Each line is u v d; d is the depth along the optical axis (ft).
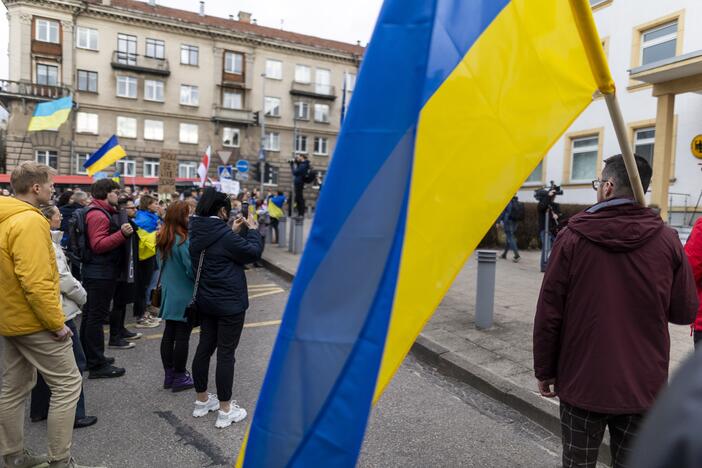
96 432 12.15
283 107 148.46
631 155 5.99
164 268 14.61
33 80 117.80
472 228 4.70
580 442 6.84
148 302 24.57
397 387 15.12
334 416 4.27
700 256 9.96
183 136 136.56
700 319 10.19
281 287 31.19
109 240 15.31
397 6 4.39
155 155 132.77
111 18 125.90
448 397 14.40
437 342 17.89
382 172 4.30
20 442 10.30
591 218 6.75
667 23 46.60
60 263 12.19
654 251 6.52
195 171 137.59
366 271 4.29
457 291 26.48
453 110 4.52
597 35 5.04
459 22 4.57
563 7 5.25
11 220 9.35
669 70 32.35
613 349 6.46
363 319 4.27
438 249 4.57
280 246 46.39
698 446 1.89
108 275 15.58
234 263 12.42
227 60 140.67
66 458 10.02
